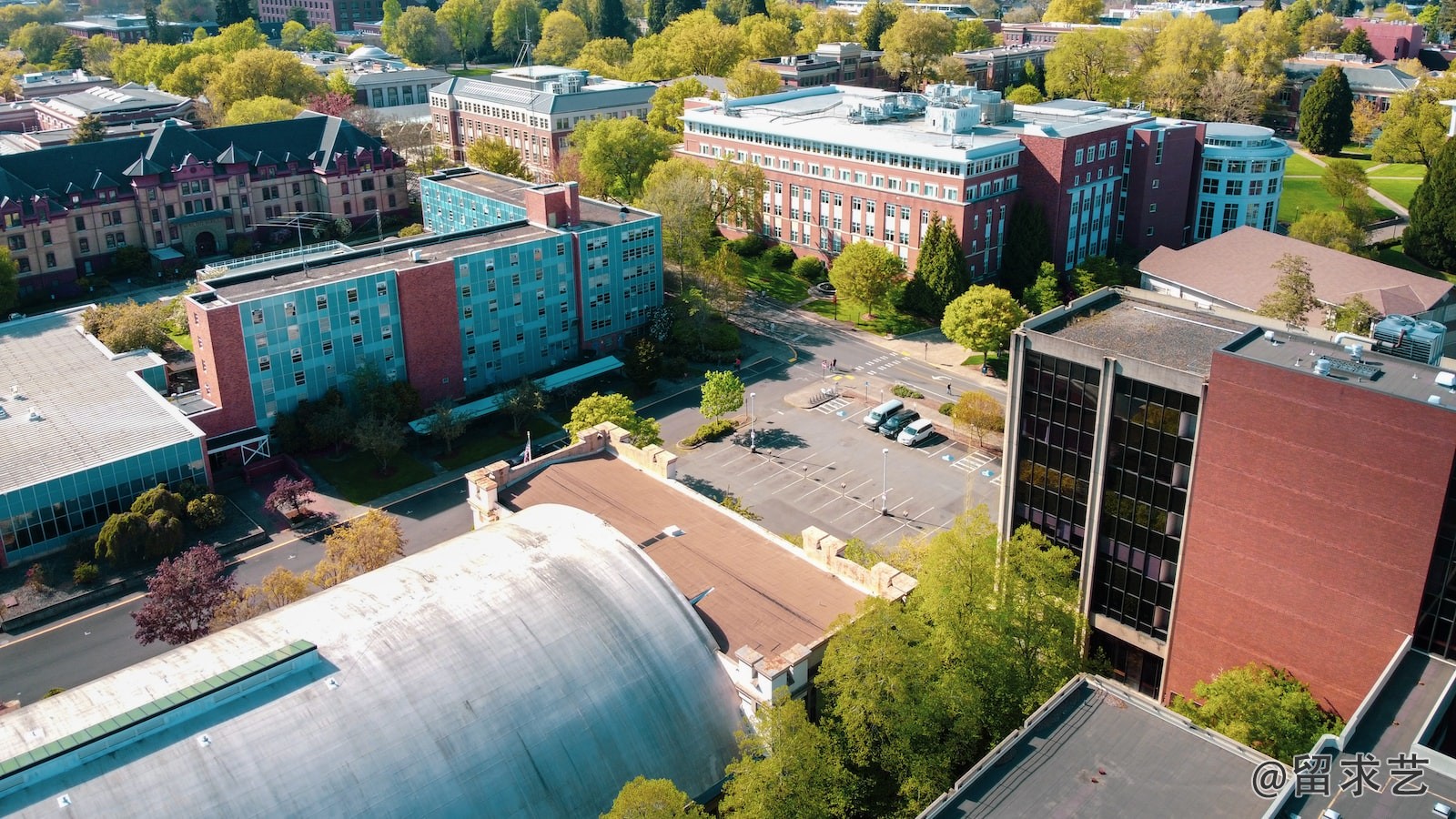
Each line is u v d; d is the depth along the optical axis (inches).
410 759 2349.9
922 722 2418.8
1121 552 3061.0
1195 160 7239.2
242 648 2532.0
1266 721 2498.8
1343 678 2655.0
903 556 3442.4
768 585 2965.1
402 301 5142.7
